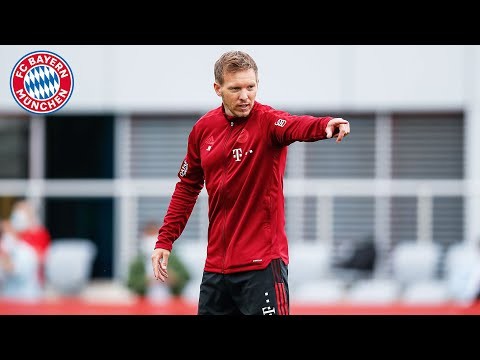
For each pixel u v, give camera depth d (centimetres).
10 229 4641
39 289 4688
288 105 5269
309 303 3672
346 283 4716
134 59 5278
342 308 3297
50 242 5456
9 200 5450
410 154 5466
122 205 5469
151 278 4072
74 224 5478
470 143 5378
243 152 1786
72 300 4278
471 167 5403
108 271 5456
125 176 5466
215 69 1788
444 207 5475
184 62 5275
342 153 5494
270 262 1797
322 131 1658
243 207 1802
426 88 5338
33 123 5425
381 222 5491
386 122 5419
